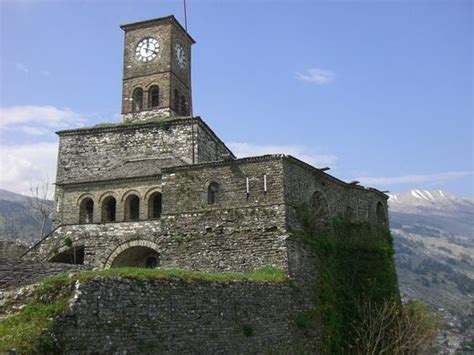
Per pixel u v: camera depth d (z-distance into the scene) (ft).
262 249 114.73
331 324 116.78
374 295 132.98
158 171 138.51
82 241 135.64
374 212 150.92
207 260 118.93
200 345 79.30
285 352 99.76
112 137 159.43
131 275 71.26
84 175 158.20
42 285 65.05
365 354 118.32
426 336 130.21
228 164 122.83
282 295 104.17
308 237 120.88
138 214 143.02
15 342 54.65
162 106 168.04
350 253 134.62
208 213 121.80
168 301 75.36
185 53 183.52
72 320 61.36
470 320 478.59
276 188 117.29
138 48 176.14
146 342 70.33
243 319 90.17
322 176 134.21
